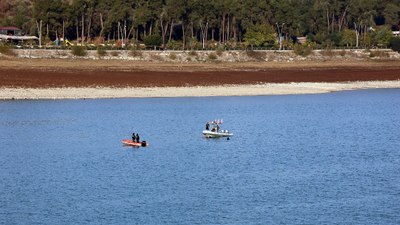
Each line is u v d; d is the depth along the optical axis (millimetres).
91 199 184875
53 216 171500
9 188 194625
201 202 182875
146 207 178625
